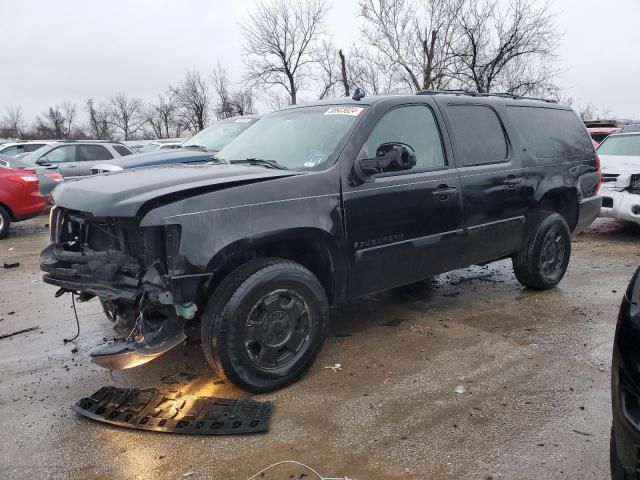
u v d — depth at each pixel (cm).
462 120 488
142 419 326
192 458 290
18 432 320
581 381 366
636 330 224
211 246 323
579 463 277
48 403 355
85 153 1416
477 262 502
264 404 340
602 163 891
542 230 546
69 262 366
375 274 414
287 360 364
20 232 1115
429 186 437
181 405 342
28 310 555
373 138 415
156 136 5712
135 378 387
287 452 294
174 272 317
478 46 2575
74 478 277
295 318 363
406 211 422
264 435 310
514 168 515
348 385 369
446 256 462
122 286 332
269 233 345
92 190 349
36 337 476
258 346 350
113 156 1449
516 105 551
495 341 440
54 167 1338
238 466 282
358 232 396
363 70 3028
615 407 228
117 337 468
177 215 317
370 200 399
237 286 337
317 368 396
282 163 416
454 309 526
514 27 2541
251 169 387
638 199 827
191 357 420
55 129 6153
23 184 1041
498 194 496
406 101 445
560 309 518
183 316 322
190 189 327
